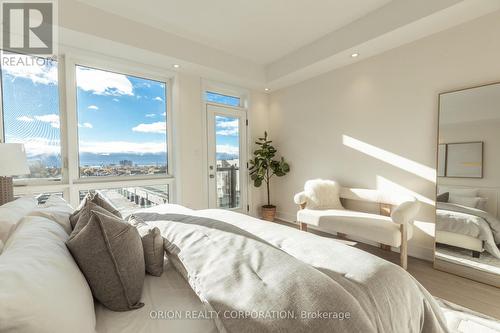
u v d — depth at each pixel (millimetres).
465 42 2223
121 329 771
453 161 2281
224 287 828
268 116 4445
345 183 3256
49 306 577
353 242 3064
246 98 4160
